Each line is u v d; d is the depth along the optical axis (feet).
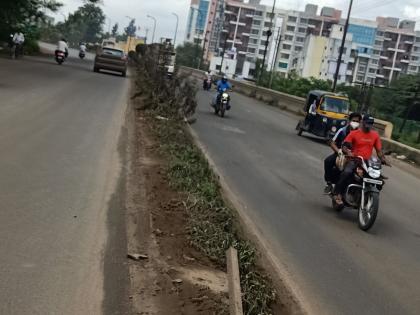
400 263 23.94
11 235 19.21
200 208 24.75
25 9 135.95
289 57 454.81
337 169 32.94
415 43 432.66
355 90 163.43
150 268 18.22
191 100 58.03
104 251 19.11
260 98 145.48
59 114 48.78
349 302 18.78
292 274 20.67
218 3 462.60
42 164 29.96
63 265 17.42
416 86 124.16
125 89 87.66
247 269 18.72
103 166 32.07
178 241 21.08
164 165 33.88
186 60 369.71
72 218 21.99
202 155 38.34
